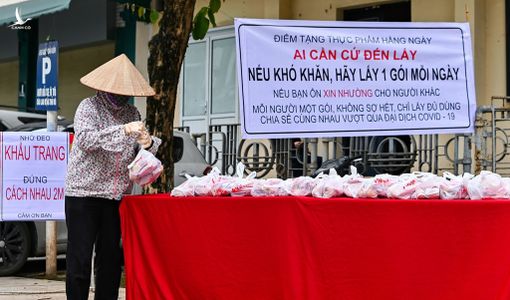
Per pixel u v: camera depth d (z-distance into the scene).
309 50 5.48
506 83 9.22
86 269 4.64
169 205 4.47
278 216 4.16
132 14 13.27
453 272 3.79
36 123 8.88
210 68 12.66
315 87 5.49
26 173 7.11
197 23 6.29
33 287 7.20
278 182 4.32
